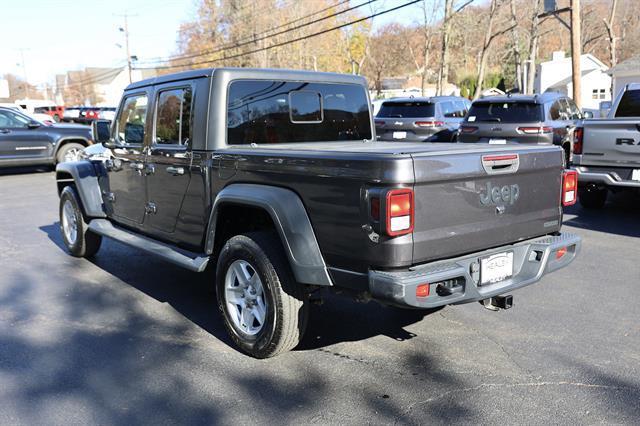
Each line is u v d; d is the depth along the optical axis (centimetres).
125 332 446
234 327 407
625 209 928
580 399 336
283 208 358
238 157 399
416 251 321
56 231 828
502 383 357
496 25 4141
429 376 368
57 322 468
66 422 318
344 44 6034
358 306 498
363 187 319
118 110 565
